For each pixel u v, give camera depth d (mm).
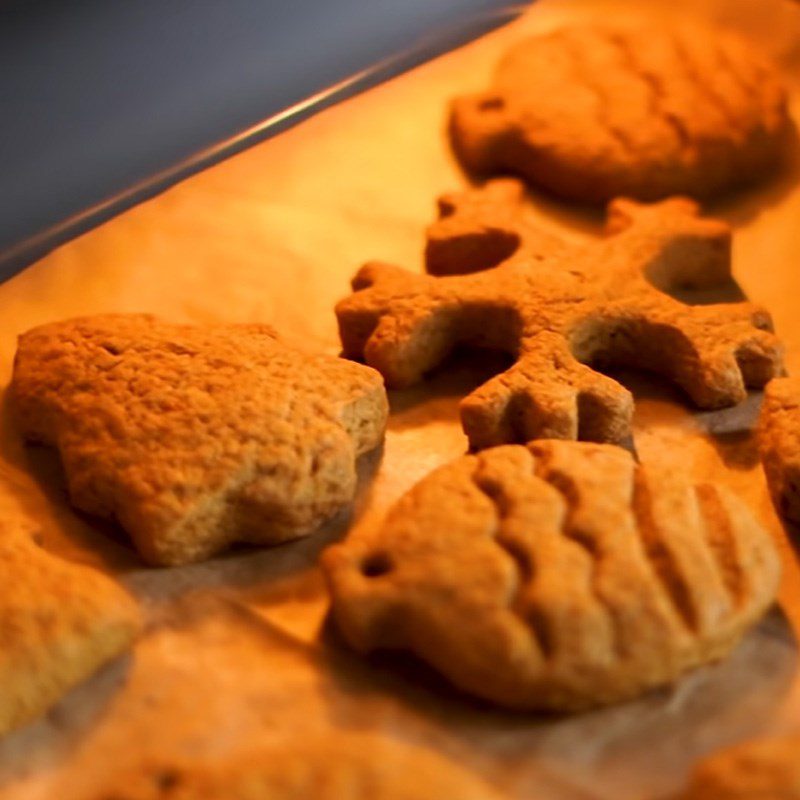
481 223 375
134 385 321
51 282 367
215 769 264
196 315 363
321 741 268
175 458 308
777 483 316
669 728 279
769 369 344
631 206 385
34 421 328
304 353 332
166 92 417
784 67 448
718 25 462
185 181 398
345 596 286
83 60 419
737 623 284
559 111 411
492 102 421
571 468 302
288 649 292
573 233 397
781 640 292
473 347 356
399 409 343
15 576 290
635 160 399
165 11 433
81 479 312
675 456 332
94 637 285
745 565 290
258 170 405
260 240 384
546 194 410
